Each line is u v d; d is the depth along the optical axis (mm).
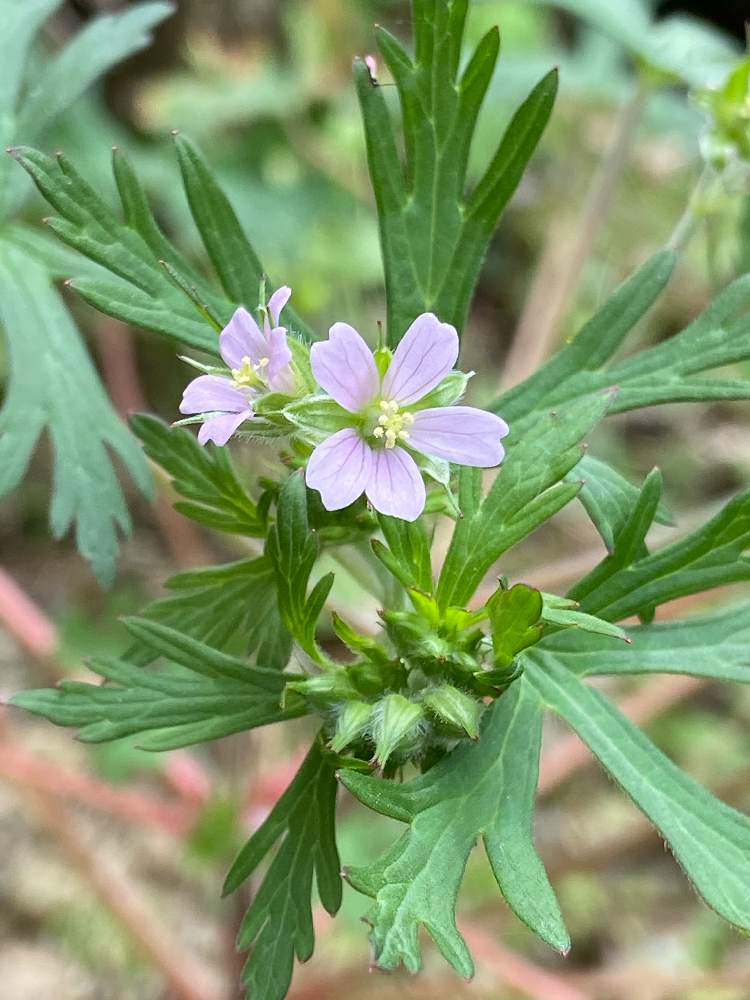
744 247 123
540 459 80
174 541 176
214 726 81
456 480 84
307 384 78
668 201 223
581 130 230
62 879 184
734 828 79
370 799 76
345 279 214
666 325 218
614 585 85
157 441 89
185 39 249
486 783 79
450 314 91
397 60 89
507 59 190
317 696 79
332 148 223
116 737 81
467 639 79
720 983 159
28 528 213
